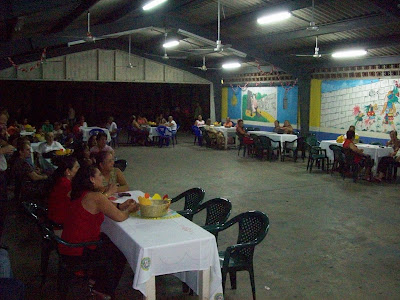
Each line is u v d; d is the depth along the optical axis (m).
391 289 3.74
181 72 17.11
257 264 4.29
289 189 7.80
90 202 3.25
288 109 14.54
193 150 13.35
